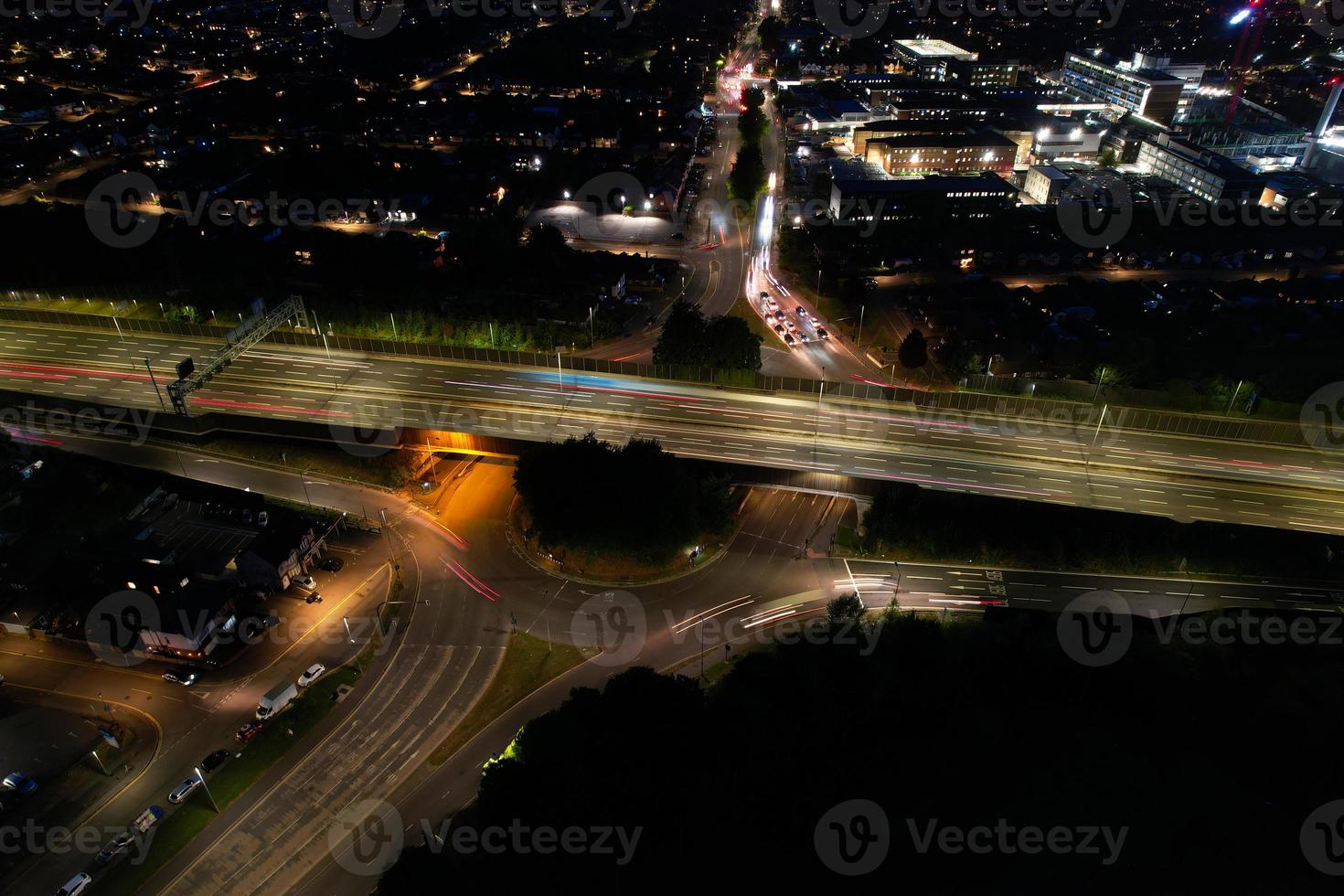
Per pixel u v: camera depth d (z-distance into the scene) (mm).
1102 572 117688
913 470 132750
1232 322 185625
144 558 112938
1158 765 89875
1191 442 142375
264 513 122875
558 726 85938
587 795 80562
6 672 98812
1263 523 123000
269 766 89500
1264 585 115500
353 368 156625
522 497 119000
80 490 124938
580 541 114000
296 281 195875
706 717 89625
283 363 157750
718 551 121438
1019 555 119375
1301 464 136375
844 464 133375
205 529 120250
